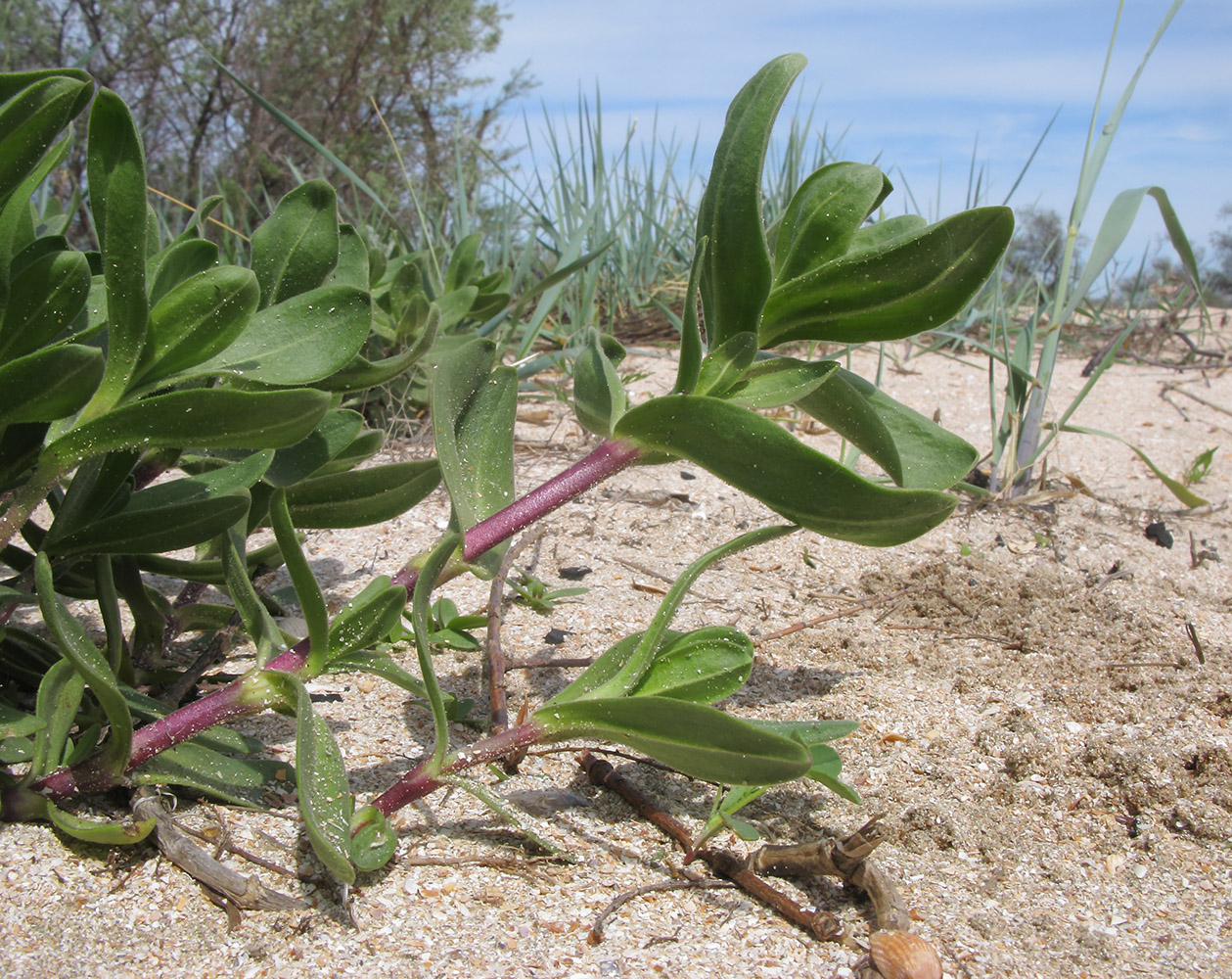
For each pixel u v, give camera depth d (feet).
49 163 0.92
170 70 6.35
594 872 1.07
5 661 1.16
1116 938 1.07
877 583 1.92
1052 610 1.82
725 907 1.05
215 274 0.91
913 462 1.09
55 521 1.05
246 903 0.96
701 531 2.15
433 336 1.14
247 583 1.04
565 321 3.84
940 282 0.97
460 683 1.46
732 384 1.00
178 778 1.03
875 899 1.03
